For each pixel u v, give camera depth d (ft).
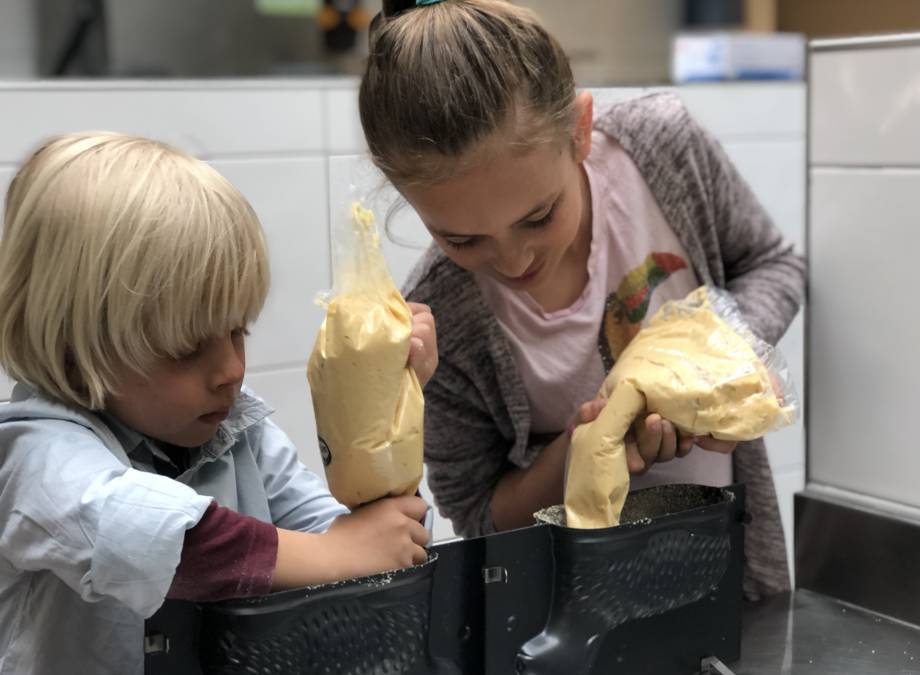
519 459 3.17
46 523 2.06
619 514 2.57
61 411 2.27
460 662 2.32
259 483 2.74
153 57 7.39
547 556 2.39
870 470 3.34
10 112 4.45
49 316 2.22
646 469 2.62
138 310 2.17
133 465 2.42
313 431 3.62
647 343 2.73
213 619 2.00
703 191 3.14
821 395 3.47
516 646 2.37
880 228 3.23
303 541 2.14
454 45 2.40
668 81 7.44
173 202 2.22
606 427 2.53
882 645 2.92
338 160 2.63
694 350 2.64
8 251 2.29
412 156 2.42
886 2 6.56
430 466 3.23
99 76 6.81
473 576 2.32
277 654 2.01
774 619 3.11
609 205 3.09
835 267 3.38
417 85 2.39
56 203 2.22
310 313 4.49
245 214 2.35
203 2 7.47
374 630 2.10
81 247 2.18
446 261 2.96
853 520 3.21
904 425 3.22
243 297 2.30
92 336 2.20
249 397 2.71
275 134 4.91
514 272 2.60
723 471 3.26
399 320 2.21
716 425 2.51
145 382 2.25
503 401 3.15
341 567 2.12
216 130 4.85
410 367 2.24
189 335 2.23
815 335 3.47
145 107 4.75
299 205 4.77
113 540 1.97
